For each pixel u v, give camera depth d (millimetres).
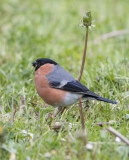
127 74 11922
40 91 9883
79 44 15172
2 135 7820
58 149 8266
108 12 17656
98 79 11484
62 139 8555
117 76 11648
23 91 10914
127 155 7965
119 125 9484
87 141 8117
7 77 12125
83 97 9711
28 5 18078
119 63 12812
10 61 13547
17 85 11664
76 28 16391
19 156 7891
